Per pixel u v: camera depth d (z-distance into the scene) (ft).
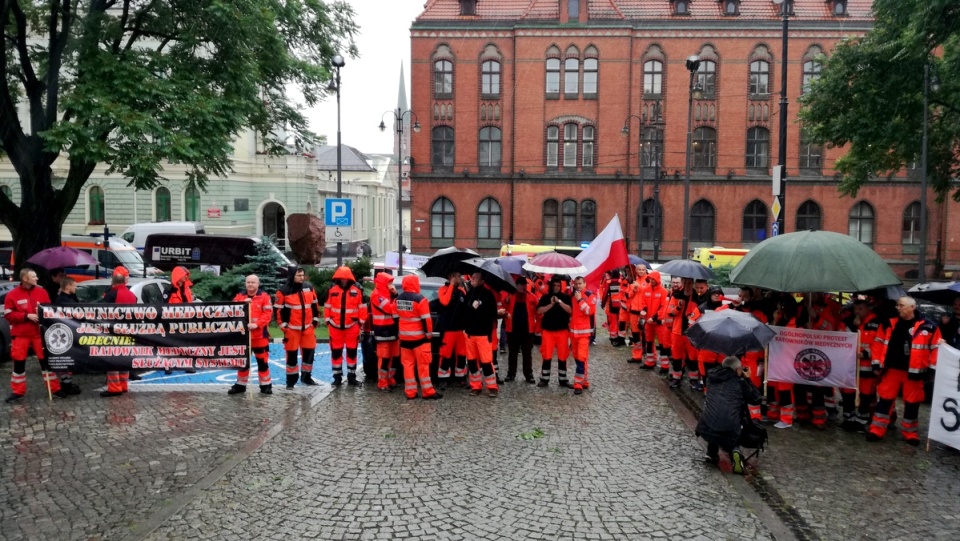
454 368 39.78
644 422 32.14
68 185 56.54
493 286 37.96
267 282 63.67
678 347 39.04
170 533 19.95
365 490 23.29
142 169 50.57
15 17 54.34
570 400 36.14
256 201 152.25
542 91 134.72
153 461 25.77
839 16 131.13
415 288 35.37
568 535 20.17
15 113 54.03
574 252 95.04
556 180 135.54
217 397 35.40
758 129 133.49
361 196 220.02
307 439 28.66
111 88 50.29
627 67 133.18
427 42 135.13
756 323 26.84
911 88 69.46
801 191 133.59
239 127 59.77
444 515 21.40
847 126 74.64
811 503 22.84
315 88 71.26
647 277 47.19
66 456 26.21
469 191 136.87
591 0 134.41
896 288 29.37
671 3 135.74
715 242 134.72
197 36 55.83
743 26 131.34
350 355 38.32
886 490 23.99
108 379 35.40
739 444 26.05
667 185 134.41
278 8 62.18
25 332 34.04
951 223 130.72
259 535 19.89
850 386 30.89
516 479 24.57
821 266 28.78
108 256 77.97
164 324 35.50
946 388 27.37
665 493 23.50
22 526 20.29
